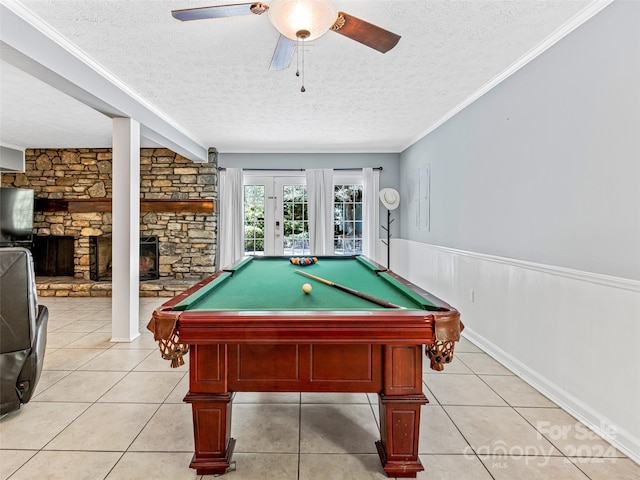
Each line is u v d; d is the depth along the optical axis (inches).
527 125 99.0
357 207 230.7
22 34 77.1
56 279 217.9
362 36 69.9
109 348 120.6
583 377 78.8
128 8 75.6
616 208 71.3
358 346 60.2
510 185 107.3
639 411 66.3
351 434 72.9
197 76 111.6
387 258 212.4
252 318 54.2
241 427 75.3
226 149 220.7
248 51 95.3
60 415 79.0
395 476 60.4
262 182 226.5
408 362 59.7
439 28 84.5
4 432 72.3
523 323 99.8
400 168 226.2
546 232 91.5
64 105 139.9
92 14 77.8
